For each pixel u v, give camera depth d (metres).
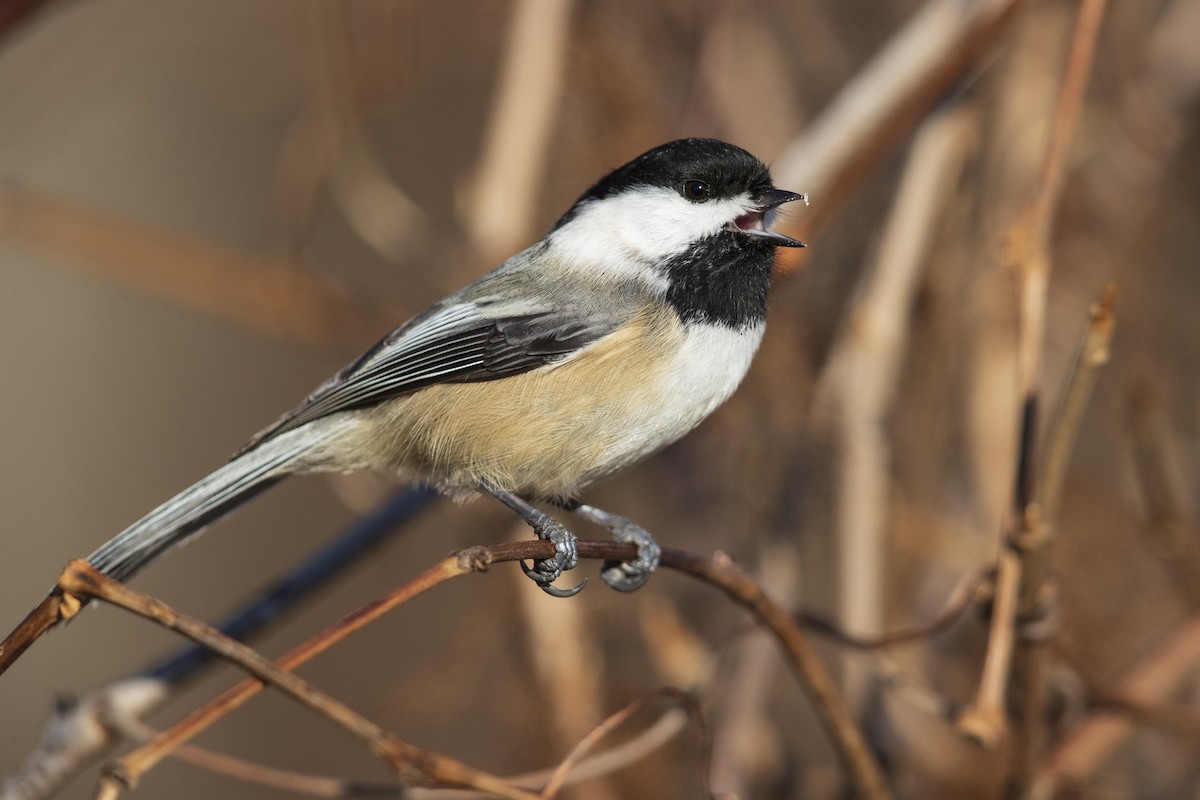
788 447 9.12
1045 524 5.81
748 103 9.84
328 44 9.50
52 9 8.25
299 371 14.53
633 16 9.73
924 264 8.90
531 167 8.90
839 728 6.36
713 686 8.42
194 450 13.98
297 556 13.55
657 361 6.77
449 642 9.36
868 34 10.37
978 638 9.05
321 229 13.48
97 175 14.09
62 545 13.10
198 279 10.16
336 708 4.43
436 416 6.93
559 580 8.81
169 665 6.93
